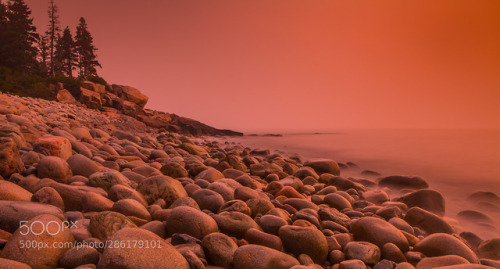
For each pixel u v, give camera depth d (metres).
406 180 9.25
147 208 4.39
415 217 5.33
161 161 9.20
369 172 12.12
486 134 53.44
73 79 34.59
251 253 3.13
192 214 3.68
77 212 3.71
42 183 4.25
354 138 41.50
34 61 46.34
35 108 15.88
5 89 27.94
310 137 45.09
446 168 14.89
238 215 4.09
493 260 4.11
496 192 9.78
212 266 3.17
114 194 4.46
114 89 38.50
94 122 21.94
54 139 6.30
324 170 11.00
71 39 58.59
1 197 3.45
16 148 4.99
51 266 2.58
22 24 47.38
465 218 6.46
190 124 41.53
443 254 3.80
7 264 2.24
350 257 3.64
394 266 3.46
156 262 2.63
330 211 5.06
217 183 5.75
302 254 3.53
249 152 18.09
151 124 36.19
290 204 5.55
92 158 7.10
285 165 10.92
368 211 5.97
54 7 53.19
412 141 34.34
